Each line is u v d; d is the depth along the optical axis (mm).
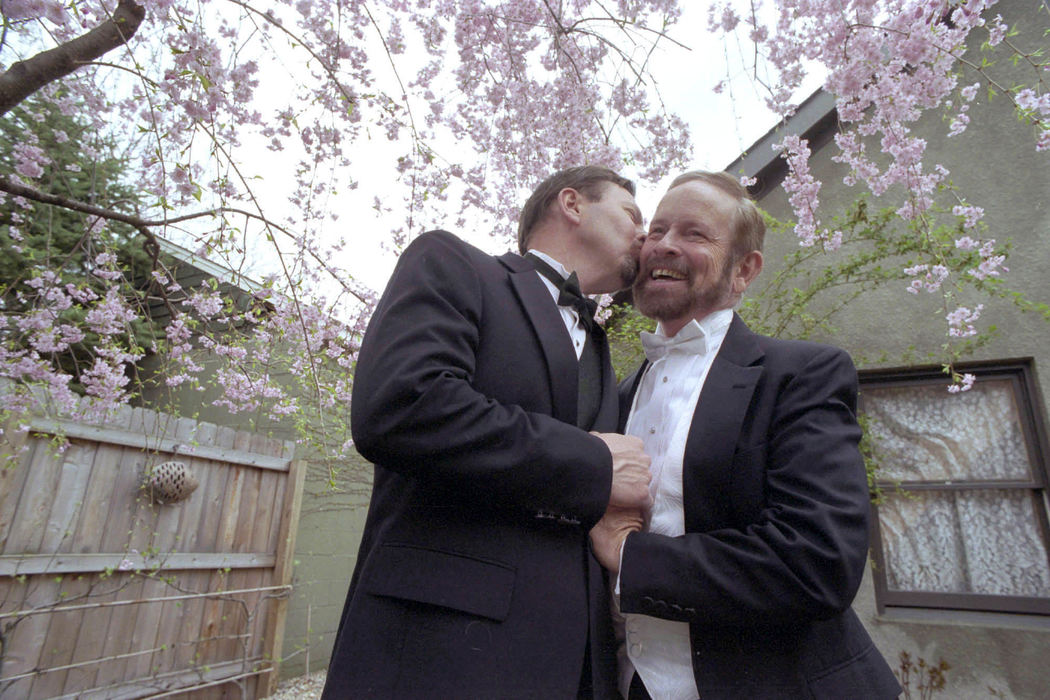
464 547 807
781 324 3650
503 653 745
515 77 2809
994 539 3086
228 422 5785
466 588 773
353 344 3477
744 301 3697
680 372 1169
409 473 791
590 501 819
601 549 919
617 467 907
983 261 2906
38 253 2852
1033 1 3611
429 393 761
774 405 993
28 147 2783
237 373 3768
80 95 2598
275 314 2992
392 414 759
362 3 2400
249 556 4113
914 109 2516
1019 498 3098
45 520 3066
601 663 880
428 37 2912
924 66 2287
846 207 3775
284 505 4441
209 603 3846
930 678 2865
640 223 1305
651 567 850
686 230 1193
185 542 3732
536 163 2904
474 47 2781
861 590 3141
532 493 791
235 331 3312
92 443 3295
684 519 982
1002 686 2779
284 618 4285
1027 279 3271
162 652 3541
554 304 1041
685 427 1055
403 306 880
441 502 848
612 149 2658
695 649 891
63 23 1628
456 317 874
